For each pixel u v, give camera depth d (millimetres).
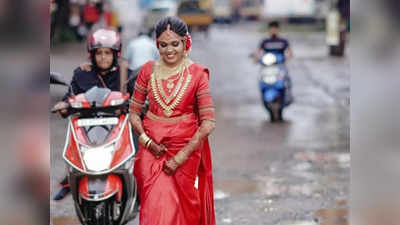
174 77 4355
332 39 24938
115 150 4816
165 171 4301
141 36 10094
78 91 5535
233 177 7426
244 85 17328
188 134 4336
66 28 27391
